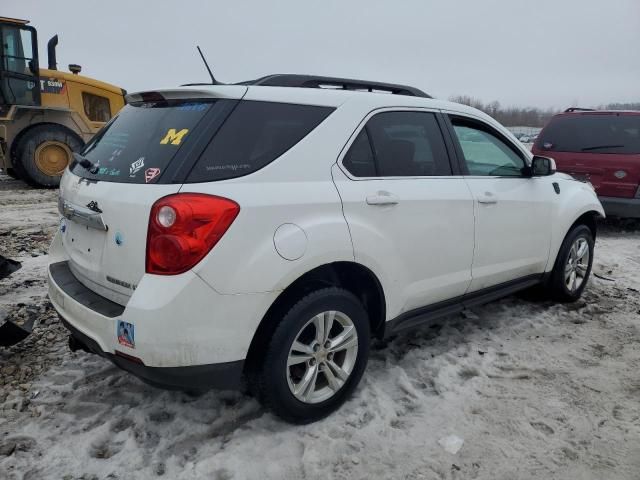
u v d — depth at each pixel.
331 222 2.70
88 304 2.59
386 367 3.47
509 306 4.70
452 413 2.99
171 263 2.29
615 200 7.38
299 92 2.86
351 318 2.89
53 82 11.35
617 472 2.56
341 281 3.03
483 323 4.28
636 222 8.92
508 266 3.95
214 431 2.76
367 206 2.89
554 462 2.62
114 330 2.38
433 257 3.30
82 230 2.84
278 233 2.52
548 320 4.38
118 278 2.52
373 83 3.46
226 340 2.41
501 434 2.82
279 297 2.65
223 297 2.38
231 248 2.38
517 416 2.98
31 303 4.38
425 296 3.33
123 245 2.45
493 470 2.56
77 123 11.77
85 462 2.50
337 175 2.84
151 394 3.07
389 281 3.04
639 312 4.61
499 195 3.76
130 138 2.80
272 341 2.58
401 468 2.54
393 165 3.14
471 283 3.65
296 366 2.85
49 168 11.20
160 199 2.35
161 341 2.29
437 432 2.82
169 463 2.51
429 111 3.48
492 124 3.96
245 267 2.41
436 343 3.87
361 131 3.00
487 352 3.75
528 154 4.23
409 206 3.11
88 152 3.10
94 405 2.95
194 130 2.53
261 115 2.67
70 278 2.97
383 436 2.76
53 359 3.45
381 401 3.05
